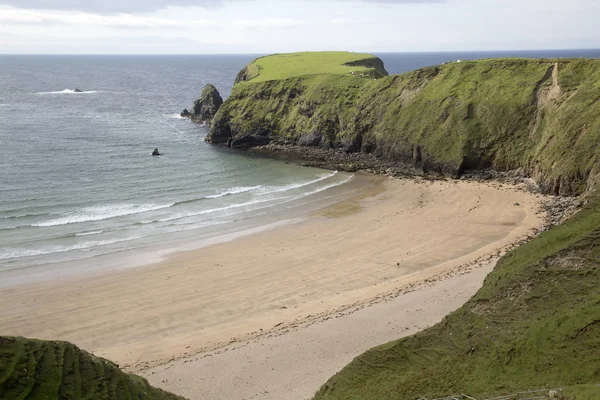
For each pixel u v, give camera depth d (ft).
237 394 87.71
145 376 92.94
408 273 138.21
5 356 68.03
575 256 94.02
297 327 108.68
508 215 182.29
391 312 111.34
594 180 179.63
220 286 134.92
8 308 122.01
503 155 236.22
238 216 194.49
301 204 209.67
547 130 224.12
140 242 166.71
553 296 88.58
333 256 153.79
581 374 70.49
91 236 170.19
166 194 222.07
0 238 164.55
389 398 78.89
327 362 95.30
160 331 112.57
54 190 219.61
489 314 91.09
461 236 165.07
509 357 78.48
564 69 239.50
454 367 81.82
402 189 228.02
